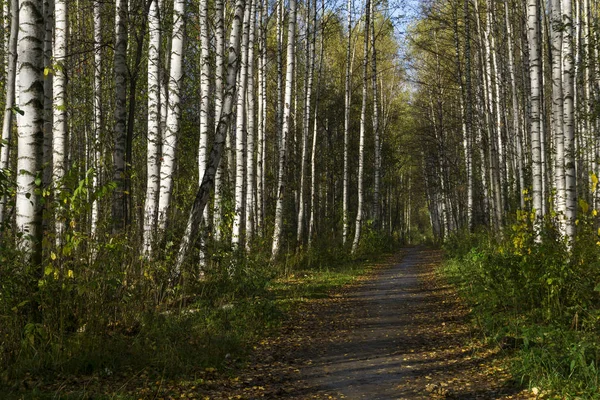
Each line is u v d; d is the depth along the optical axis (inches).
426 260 1222.9
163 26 613.6
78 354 278.4
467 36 1067.3
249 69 812.6
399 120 1927.9
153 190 493.7
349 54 1208.2
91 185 316.2
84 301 309.9
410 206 3193.9
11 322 270.2
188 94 967.0
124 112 488.1
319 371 303.3
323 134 1764.3
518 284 410.9
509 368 281.4
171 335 333.4
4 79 650.2
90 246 324.2
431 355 332.2
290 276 772.6
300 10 1286.9
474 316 433.4
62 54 525.3
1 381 238.8
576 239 426.6
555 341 294.2
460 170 1651.1
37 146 300.2
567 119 490.9
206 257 524.4
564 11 519.2
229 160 993.5
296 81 1395.2
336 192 2052.2
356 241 1198.3
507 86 1125.7
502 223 944.9
